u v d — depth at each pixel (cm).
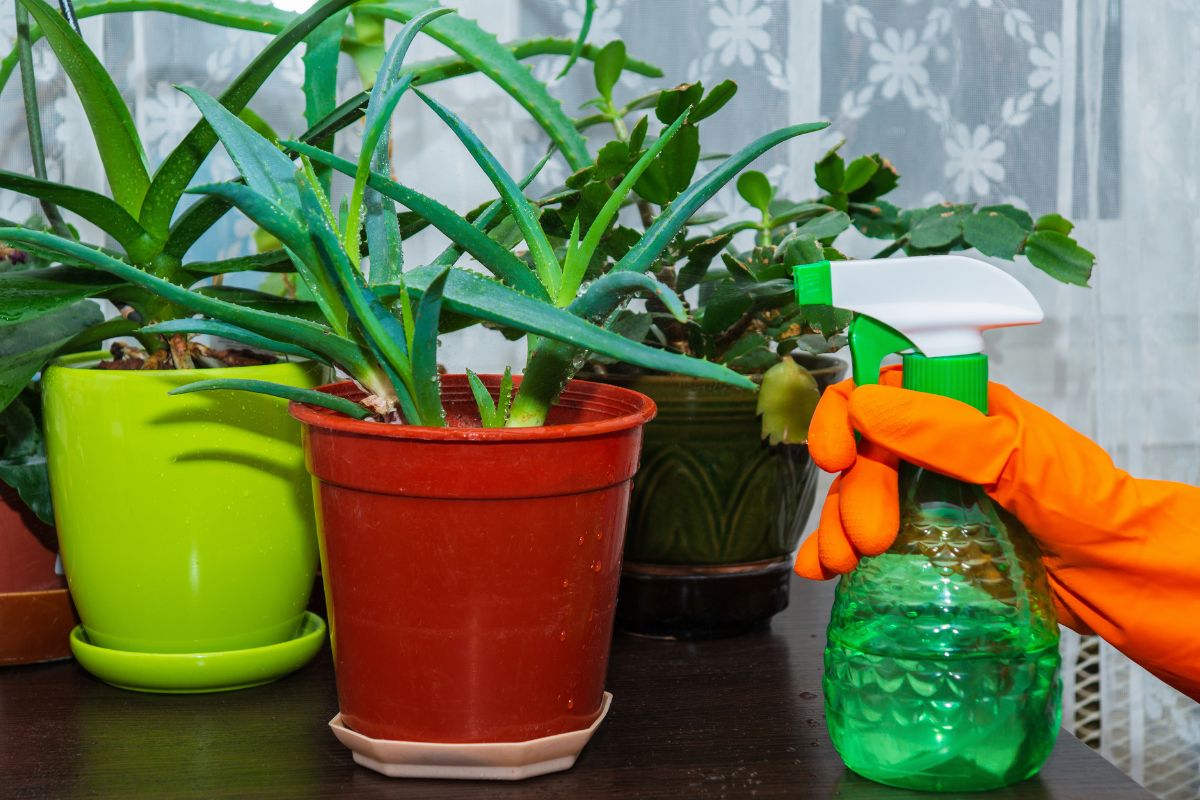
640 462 57
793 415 54
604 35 81
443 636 41
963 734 41
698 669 56
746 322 59
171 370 50
